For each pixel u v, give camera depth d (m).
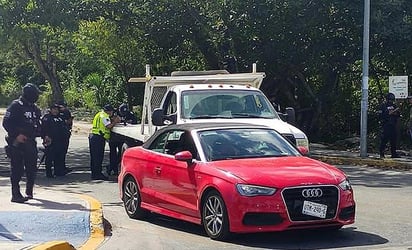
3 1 24.91
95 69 48.47
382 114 21.38
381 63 27.61
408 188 15.35
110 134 17.81
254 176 9.27
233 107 14.43
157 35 27.20
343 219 9.43
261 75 16.30
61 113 18.52
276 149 10.52
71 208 11.51
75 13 25.88
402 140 25.78
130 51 34.81
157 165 11.00
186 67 29.94
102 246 9.34
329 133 29.28
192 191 10.09
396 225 10.71
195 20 26.73
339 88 29.06
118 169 18.14
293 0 24.75
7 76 62.78
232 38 26.20
